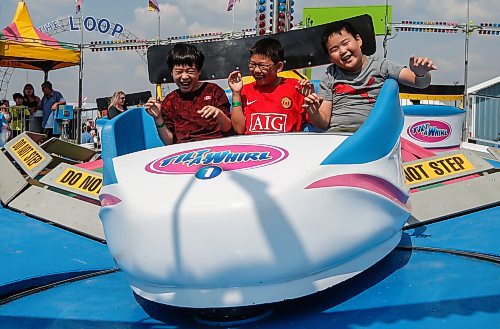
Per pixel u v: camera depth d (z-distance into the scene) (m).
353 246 2.17
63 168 4.54
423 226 3.66
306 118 3.56
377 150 2.37
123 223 2.05
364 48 3.65
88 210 4.09
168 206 1.96
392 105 2.57
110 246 2.20
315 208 2.03
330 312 2.14
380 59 3.21
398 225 2.53
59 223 4.07
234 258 1.91
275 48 3.42
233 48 4.21
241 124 3.44
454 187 3.97
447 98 12.67
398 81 3.15
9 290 2.79
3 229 3.99
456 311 2.06
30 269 3.09
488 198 3.94
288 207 1.96
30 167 4.86
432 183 3.99
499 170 4.23
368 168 2.26
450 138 8.39
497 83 14.57
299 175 2.04
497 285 2.32
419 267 2.64
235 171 2.10
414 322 1.99
